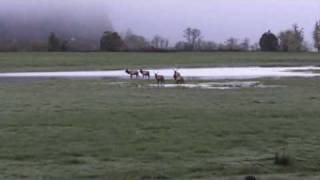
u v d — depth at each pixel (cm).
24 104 3244
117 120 2484
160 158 1723
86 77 6850
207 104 3231
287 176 1489
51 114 2703
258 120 2491
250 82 5584
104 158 1716
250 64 11194
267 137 2067
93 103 3309
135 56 14712
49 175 1495
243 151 1823
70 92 4344
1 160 1680
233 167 1600
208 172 1551
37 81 5991
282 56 15000
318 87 4847
